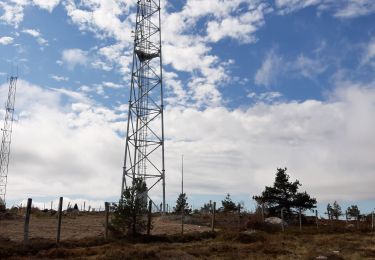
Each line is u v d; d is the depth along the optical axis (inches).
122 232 1375.5
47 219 1883.6
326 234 1630.2
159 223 1790.1
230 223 1900.8
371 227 1979.6
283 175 2162.9
